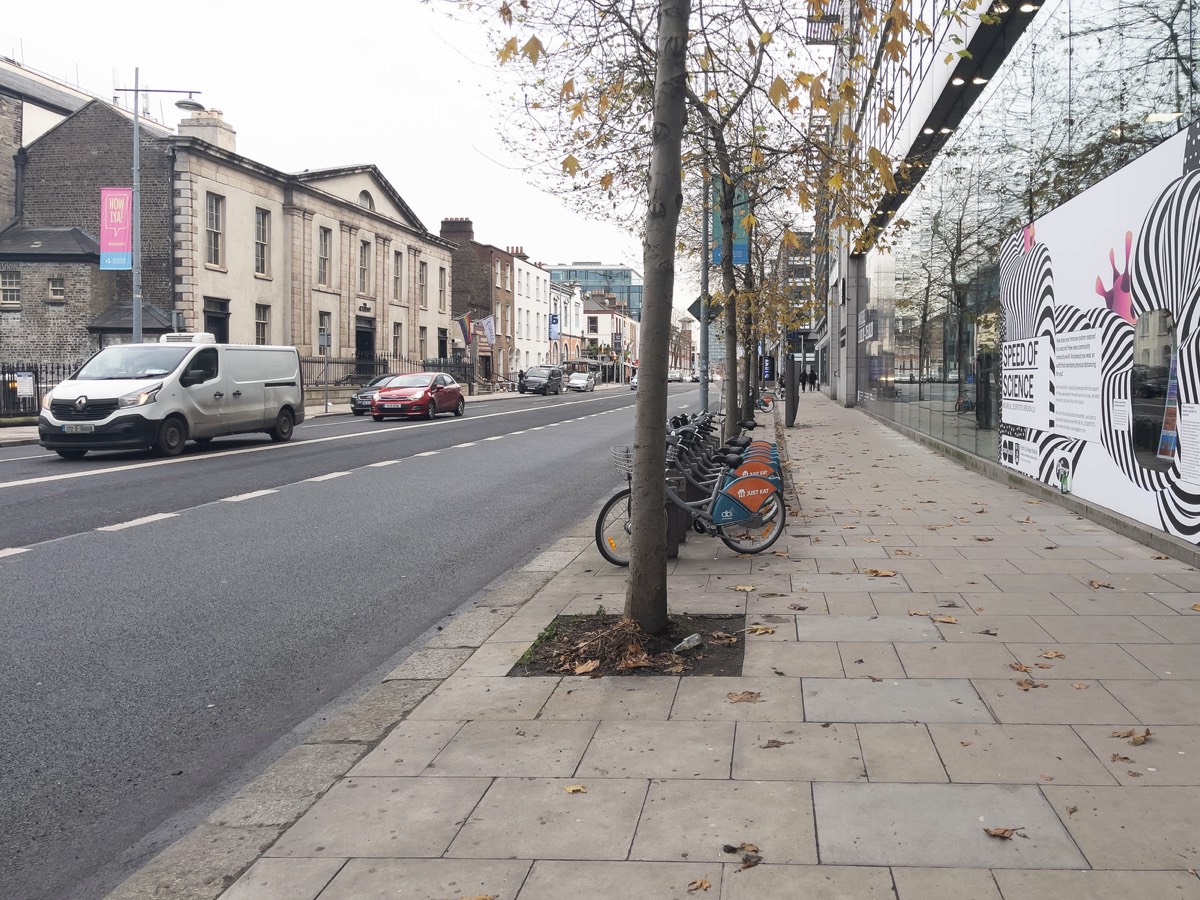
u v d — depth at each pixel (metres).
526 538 9.31
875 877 2.74
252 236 37.72
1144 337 8.04
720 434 16.66
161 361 17.11
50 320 33.88
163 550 8.50
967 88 14.75
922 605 5.89
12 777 3.89
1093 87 9.16
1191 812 3.08
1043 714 3.98
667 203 5.12
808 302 19.00
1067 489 10.06
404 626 6.16
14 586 7.11
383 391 30.17
